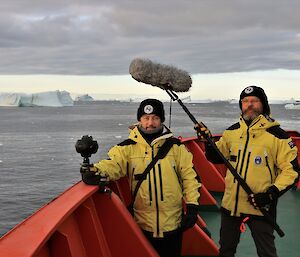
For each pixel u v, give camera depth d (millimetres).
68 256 2191
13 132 123125
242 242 4109
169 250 2732
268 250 2871
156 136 2678
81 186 2670
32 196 40438
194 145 5895
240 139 2902
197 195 2678
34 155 70938
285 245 4102
